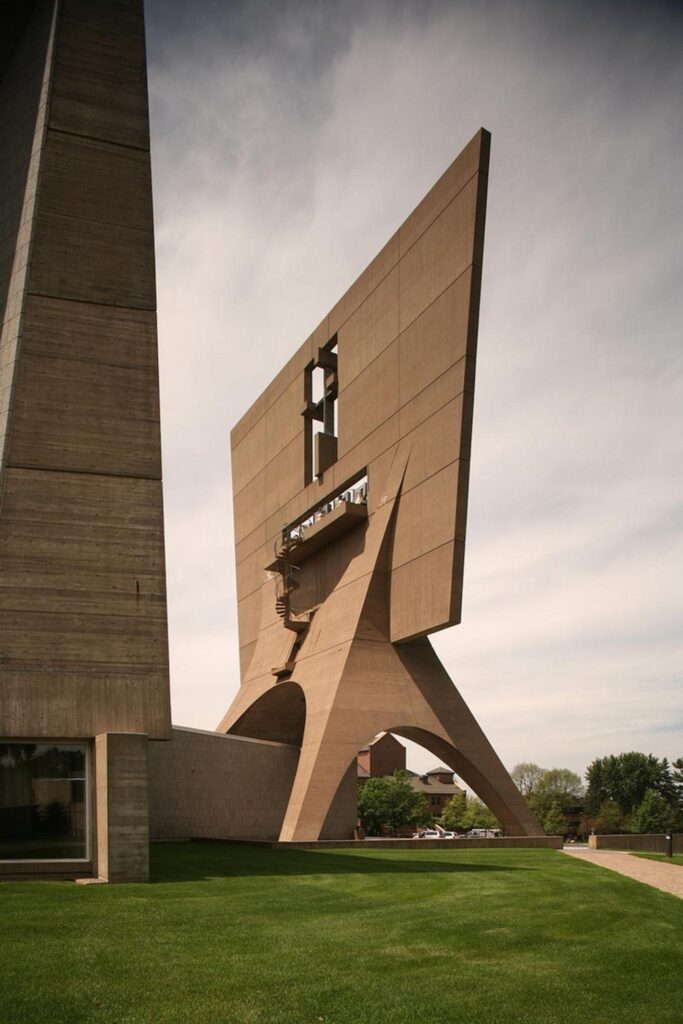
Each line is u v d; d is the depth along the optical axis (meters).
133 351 20.73
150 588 19.36
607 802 93.56
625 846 33.78
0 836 17.34
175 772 37.47
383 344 41.81
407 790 77.19
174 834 36.94
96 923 12.11
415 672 38.81
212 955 10.57
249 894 15.33
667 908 15.10
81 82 22.22
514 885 17.80
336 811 38.06
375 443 41.56
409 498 38.38
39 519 19.02
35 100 22.52
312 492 46.94
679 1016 9.18
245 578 55.91
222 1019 8.48
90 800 17.97
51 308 20.39
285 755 41.19
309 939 11.56
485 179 35.78
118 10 23.17
